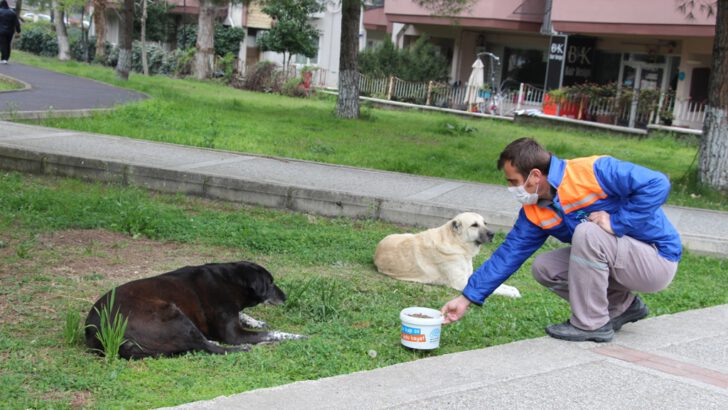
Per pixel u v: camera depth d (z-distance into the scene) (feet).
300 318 17.92
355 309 18.98
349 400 11.67
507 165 14.56
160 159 36.47
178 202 31.63
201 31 117.70
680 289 22.47
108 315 14.30
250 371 13.84
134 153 37.68
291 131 54.39
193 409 11.12
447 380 12.73
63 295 18.19
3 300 17.40
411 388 12.29
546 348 14.70
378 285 22.00
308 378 13.64
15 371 13.17
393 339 16.28
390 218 30.73
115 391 12.46
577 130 76.95
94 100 63.05
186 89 90.89
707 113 41.39
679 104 76.64
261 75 107.86
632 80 87.20
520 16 91.30
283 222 29.53
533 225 15.11
